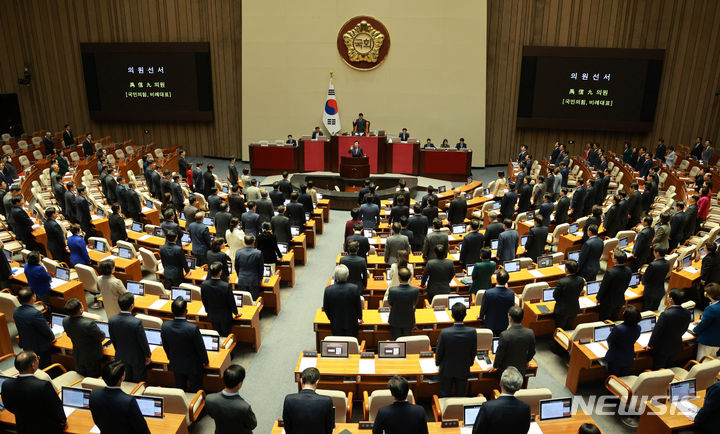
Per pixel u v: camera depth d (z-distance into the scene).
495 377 6.43
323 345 6.43
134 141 24.62
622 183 18.19
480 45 21.08
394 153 20.11
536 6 20.97
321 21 21.44
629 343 6.43
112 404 4.73
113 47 22.80
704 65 20.34
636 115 20.89
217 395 4.74
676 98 20.89
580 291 7.64
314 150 20.34
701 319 6.85
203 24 22.55
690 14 19.98
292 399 4.57
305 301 10.12
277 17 21.61
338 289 6.84
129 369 6.39
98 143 22.03
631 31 20.53
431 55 21.36
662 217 10.09
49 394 5.00
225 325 7.56
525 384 6.40
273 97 22.45
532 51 21.00
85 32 23.31
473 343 5.85
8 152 19.91
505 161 22.97
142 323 6.49
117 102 23.44
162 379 6.74
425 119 22.06
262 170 20.72
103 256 10.10
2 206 13.34
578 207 13.86
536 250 10.21
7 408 5.06
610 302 7.82
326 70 21.92
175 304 6.08
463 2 20.70
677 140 21.31
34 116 24.55
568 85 21.08
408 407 4.46
